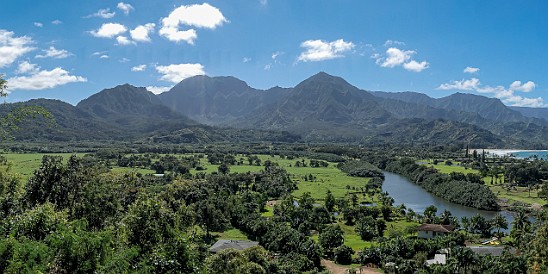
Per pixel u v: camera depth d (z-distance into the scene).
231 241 93.31
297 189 191.25
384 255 92.31
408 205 164.25
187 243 26.67
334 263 93.88
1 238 23.89
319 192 183.12
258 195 154.75
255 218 112.56
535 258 64.75
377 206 146.75
